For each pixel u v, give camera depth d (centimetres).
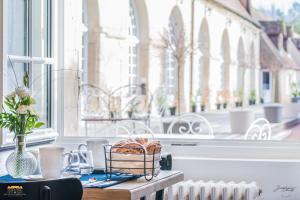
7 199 299
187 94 1720
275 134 939
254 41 1487
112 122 836
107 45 1362
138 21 1593
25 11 483
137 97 1154
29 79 486
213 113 1575
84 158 374
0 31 434
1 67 435
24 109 359
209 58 1811
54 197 301
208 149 502
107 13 1354
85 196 323
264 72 1483
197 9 1781
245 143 500
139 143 353
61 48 526
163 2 1653
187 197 470
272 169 477
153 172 347
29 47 487
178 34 1673
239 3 1616
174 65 1662
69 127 537
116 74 1406
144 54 1597
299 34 1224
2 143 435
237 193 462
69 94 537
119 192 319
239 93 1623
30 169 359
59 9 524
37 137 487
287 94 1185
